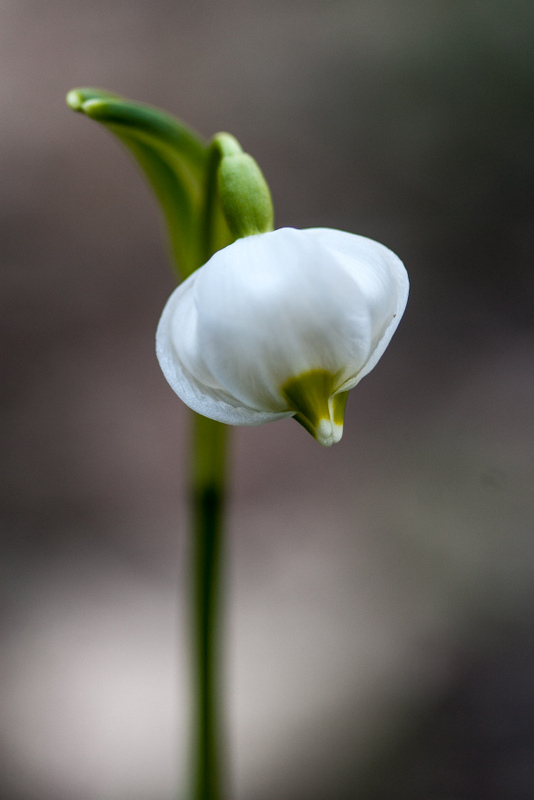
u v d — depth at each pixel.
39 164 0.72
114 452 0.52
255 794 0.36
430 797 0.35
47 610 0.44
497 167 0.70
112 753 0.38
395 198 0.69
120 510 0.50
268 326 0.20
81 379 0.57
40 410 0.55
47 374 0.57
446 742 0.38
